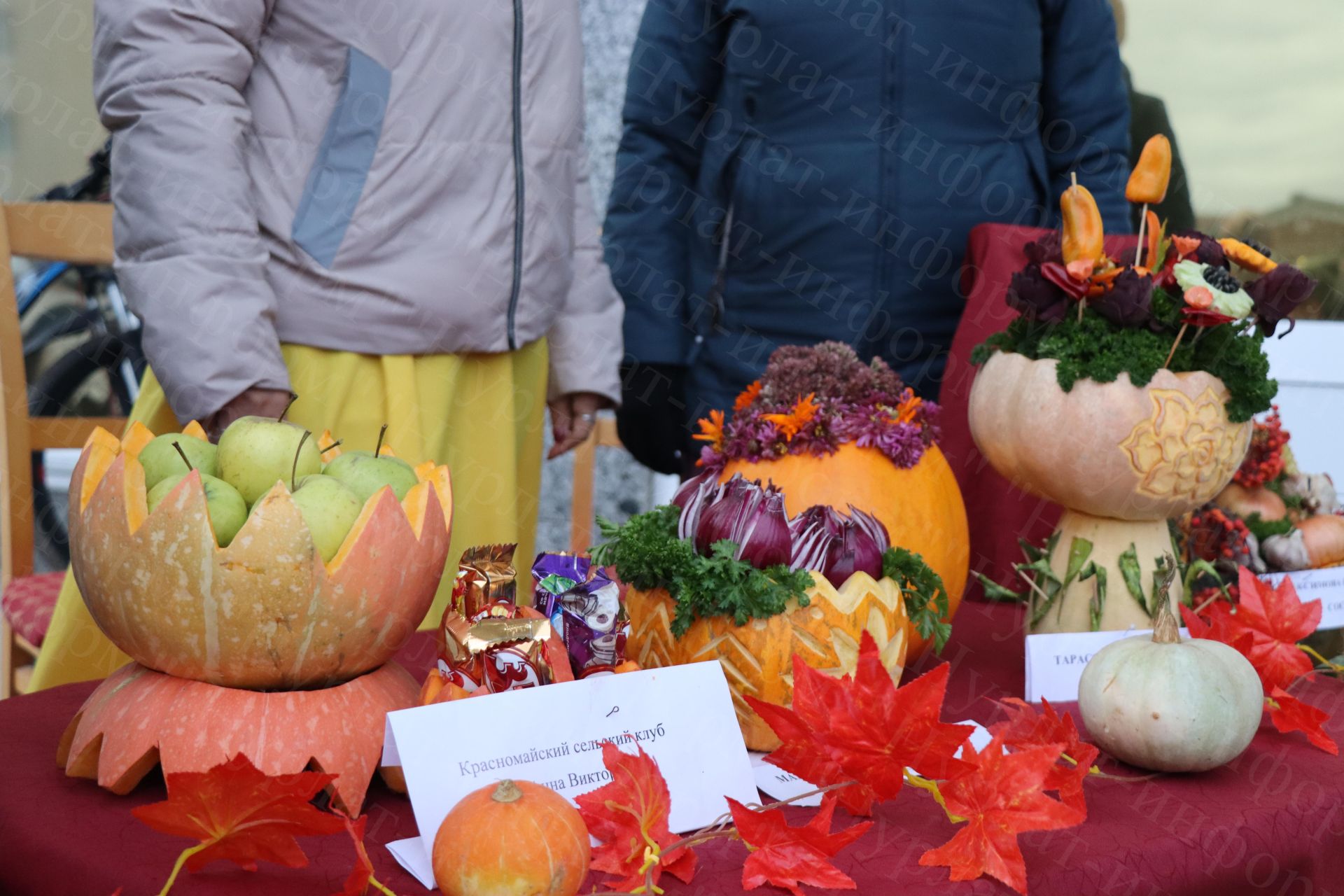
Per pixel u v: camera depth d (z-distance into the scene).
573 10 1.67
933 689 0.65
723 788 0.75
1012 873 0.64
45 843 0.68
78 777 0.77
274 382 1.40
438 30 1.45
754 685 0.83
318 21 1.41
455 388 1.59
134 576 0.70
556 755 0.71
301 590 0.70
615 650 0.82
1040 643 1.01
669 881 0.65
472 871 0.58
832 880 0.63
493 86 1.52
